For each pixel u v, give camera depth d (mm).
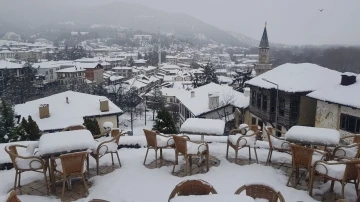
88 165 6766
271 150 7320
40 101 28219
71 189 6125
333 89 17797
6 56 132250
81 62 102875
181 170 6973
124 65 134250
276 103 23297
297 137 6406
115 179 6496
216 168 7043
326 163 5535
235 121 29938
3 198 4070
